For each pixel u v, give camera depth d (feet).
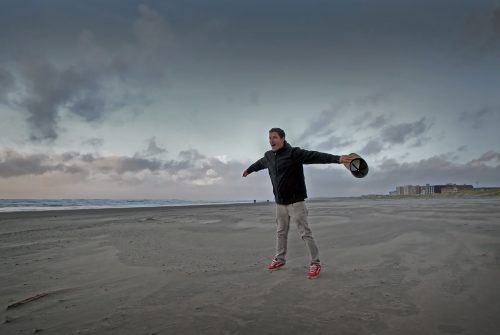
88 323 6.85
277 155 11.62
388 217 31.32
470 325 6.23
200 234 21.35
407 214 34.65
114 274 11.14
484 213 34.40
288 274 10.70
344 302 7.70
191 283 9.80
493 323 6.30
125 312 7.46
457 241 16.02
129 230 23.82
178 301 8.13
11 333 6.45
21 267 12.26
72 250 15.75
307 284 9.37
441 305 7.34
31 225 27.91
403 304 7.47
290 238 19.30
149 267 12.10
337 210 46.75
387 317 6.71
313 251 10.60
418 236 18.10
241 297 8.30
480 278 9.52
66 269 11.93
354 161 10.12
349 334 5.96
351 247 15.49
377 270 10.84
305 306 7.50
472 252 13.33
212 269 11.64
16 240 19.07
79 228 25.39
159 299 8.34
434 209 43.09
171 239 19.20
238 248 16.07
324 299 7.97
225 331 6.24
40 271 11.66
